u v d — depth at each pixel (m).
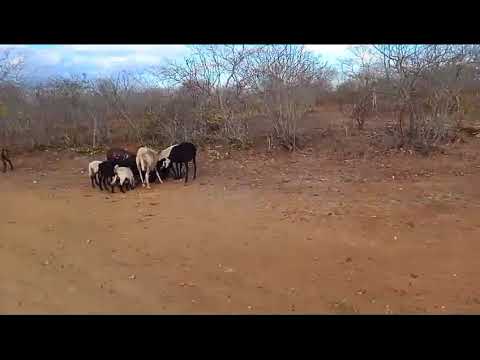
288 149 13.85
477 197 9.10
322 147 13.95
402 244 7.02
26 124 15.82
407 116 15.70
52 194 10.79
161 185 11.36
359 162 12.30
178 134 15.20
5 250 7.27
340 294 5.59
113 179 10.82
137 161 11.17
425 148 12.75
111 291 5.79
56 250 7.25
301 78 14.33
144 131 15.89
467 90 15.52
